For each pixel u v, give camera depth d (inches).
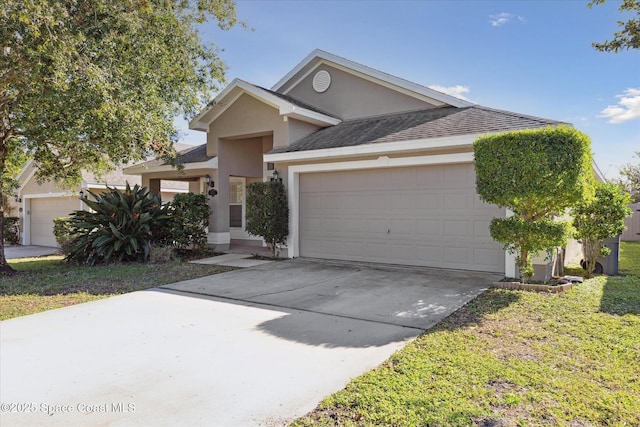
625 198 344.8
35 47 296.4
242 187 644.7
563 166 258.8
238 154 561.6
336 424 121.9
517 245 292.0
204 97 473.4
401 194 395.9
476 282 316.8
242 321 228.8
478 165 288.8
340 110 545.6
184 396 142.0
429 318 226.4
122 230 465.4
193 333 208.8
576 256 506.3
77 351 185.5
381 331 206.7
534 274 319.9
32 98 343.9
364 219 420.2
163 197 820.6
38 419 128.6
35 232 834.8
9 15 269.0
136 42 360.5
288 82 585.9
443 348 179.3
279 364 167.3
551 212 298.8
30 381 155.5
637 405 129.3
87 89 303.0
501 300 259.8
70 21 307.6
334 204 440.8
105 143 390.0
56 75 287.9
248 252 526.0
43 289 323.3
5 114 401.7
